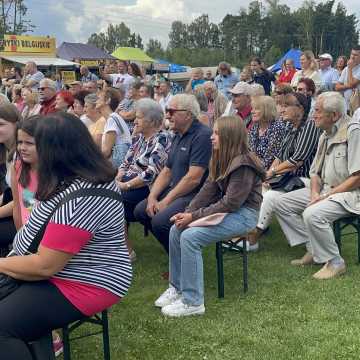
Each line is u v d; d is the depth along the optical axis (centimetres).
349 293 382
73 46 2719
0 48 3089
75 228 235
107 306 253
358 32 6397
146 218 450
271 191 465
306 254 451
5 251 371
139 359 308
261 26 7512
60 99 687
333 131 428
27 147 272
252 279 418
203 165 407
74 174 243
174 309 358
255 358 302
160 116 470
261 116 521
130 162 491
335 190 418
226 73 982
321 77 895
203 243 356
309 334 326
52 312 242
